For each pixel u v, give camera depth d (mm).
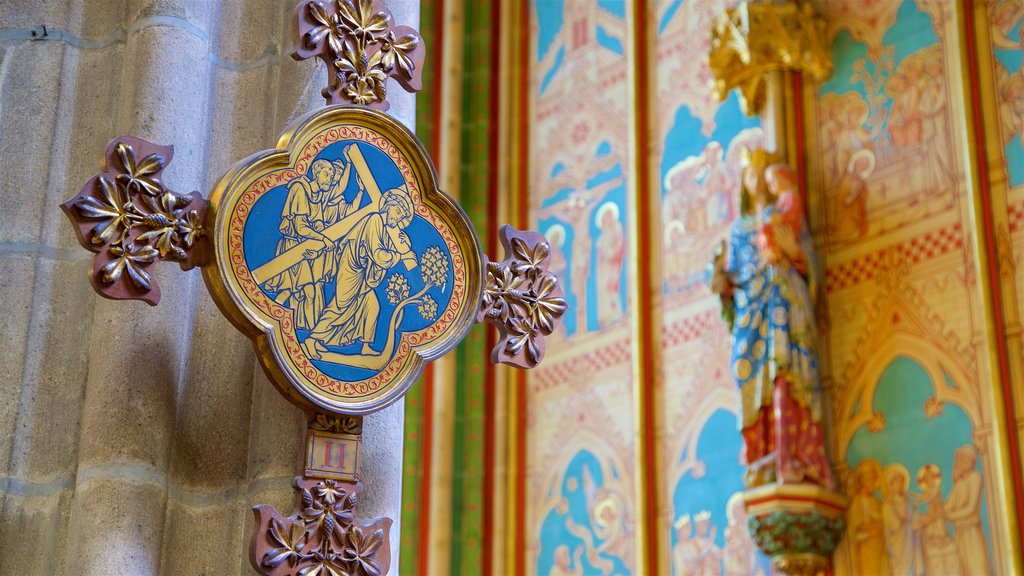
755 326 6723
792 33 7242
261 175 2543
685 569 7137
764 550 6461
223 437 2711
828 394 6727
